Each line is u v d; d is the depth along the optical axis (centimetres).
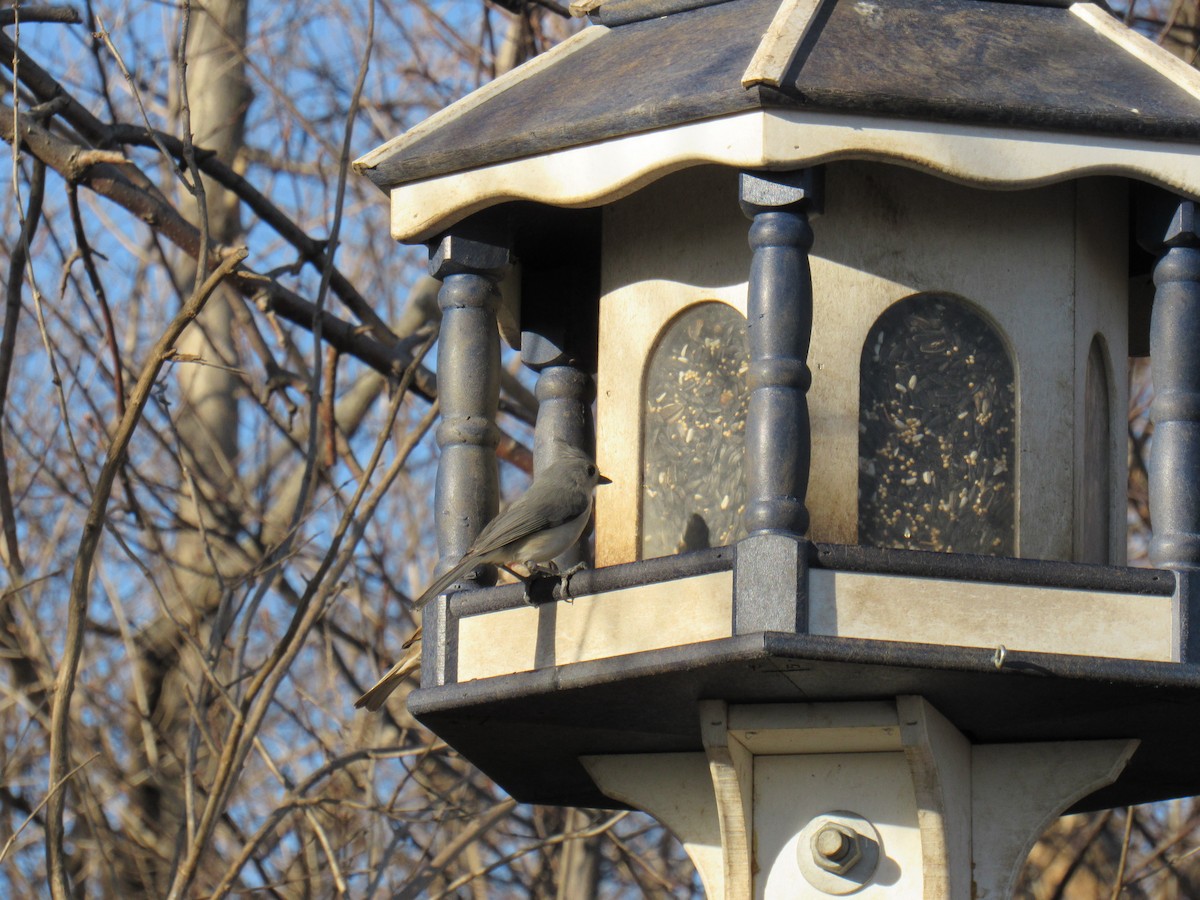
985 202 1151
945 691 1062
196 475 2081
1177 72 1125
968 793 1160
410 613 2167
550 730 1171
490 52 2262
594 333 1324
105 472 1352
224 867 1955
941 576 1017
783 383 1032
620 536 1175
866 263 1130
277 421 1844
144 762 2053
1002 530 1119
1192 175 1077
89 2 1595
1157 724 1116
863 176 1140
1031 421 1132
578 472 1153
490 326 1203
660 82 1109
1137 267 1280
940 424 1124
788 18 1091
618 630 1062
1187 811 2069
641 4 1255
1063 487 1134
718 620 1020
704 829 1198
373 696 1225
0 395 1597
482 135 1156
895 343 1130
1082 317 1158
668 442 1170
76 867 1998
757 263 1051
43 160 1647
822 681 1044
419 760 1812
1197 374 1091
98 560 1884
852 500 1102
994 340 1140
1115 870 2052
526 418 2017
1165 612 1041
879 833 1123
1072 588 1033
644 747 1207
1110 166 1070
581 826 2097
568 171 1116
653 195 1199
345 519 1446
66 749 1379
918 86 1056
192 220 2277
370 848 1783
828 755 1139
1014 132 1062
